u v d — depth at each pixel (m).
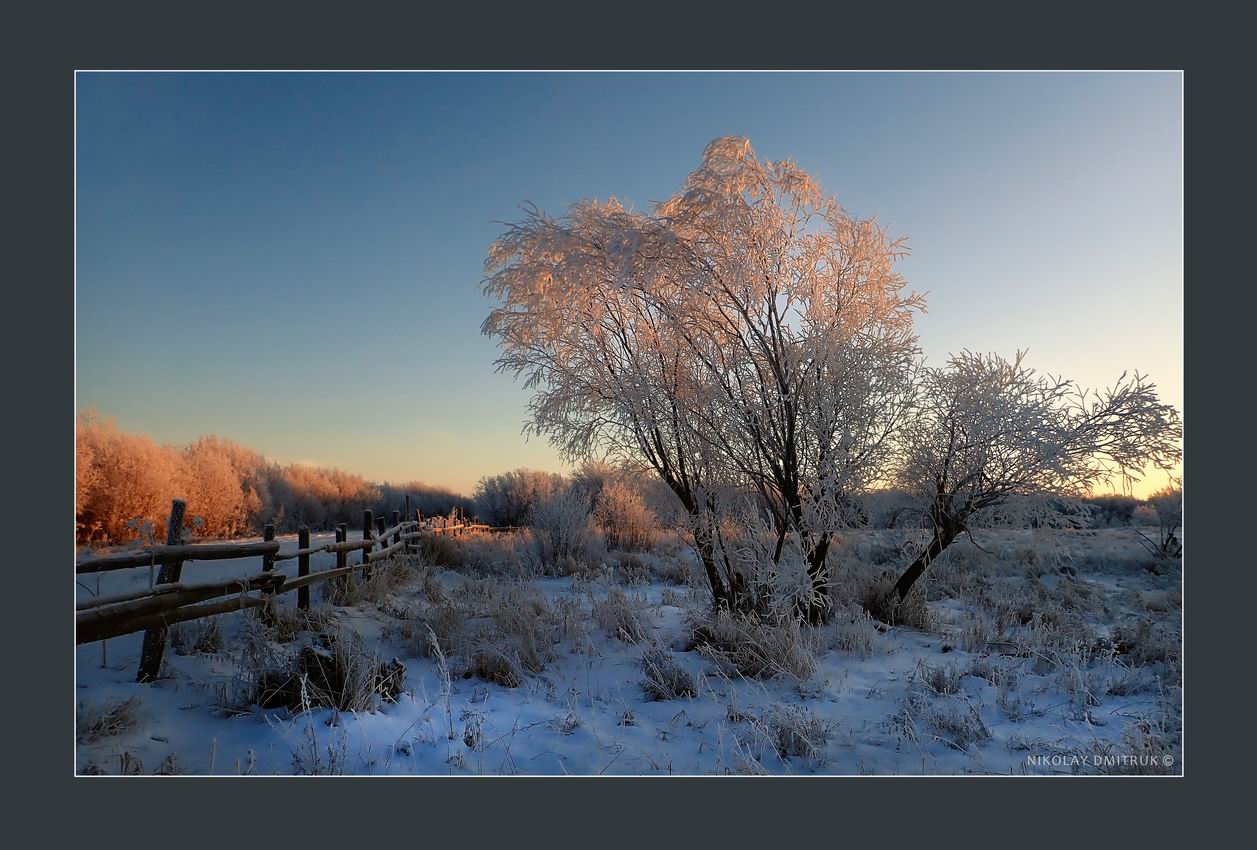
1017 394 8.95
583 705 5.88
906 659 7.51
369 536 11.57
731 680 6.64
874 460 8.43
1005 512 9.16
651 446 9.41
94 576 9.62
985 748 4.99
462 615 8.08
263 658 5.30
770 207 8.65
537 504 18.95
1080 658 7.11
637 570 14.03
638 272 8.08
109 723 4.38
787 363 8.53
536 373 9.56
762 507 9.00
